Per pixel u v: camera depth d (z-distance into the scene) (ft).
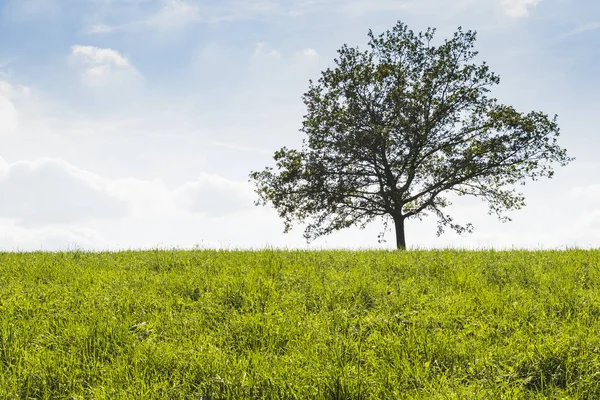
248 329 23.62
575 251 49.65
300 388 17.19
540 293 30.32
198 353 20.16
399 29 93.25
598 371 17.98
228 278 33.96
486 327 23.93
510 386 17.69
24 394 17.87
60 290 32.45
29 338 23.08
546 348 19.97
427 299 29.25
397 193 90.99
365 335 23.32
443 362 19.85
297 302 28.78
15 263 43.83
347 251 52.26
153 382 18.31
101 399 17.03
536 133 88.43
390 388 17.54
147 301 29.09
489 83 90.99
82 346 21.81
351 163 93.61
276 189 95.45
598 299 28.37
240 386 17.46
